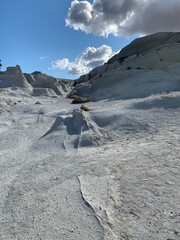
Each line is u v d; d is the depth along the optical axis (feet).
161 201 18.13
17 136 48.44
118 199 18.90
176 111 44.83
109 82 112.27
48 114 70.18
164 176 22.02
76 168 26.05
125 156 28.19
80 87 129.08
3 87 150.71
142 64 117.60
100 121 45.78
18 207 19.26
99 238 15.02
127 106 53.01
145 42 174.70
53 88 177.99
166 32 169.78
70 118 50.42
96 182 21.94
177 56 112.27
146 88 85.10
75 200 19.31
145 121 41.93
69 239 15.20
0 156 34.94
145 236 14.85
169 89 77.15
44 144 38.70
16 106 92.22
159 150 28.84
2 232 16.38
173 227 15.35
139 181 21.45
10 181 24.73
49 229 16.25
